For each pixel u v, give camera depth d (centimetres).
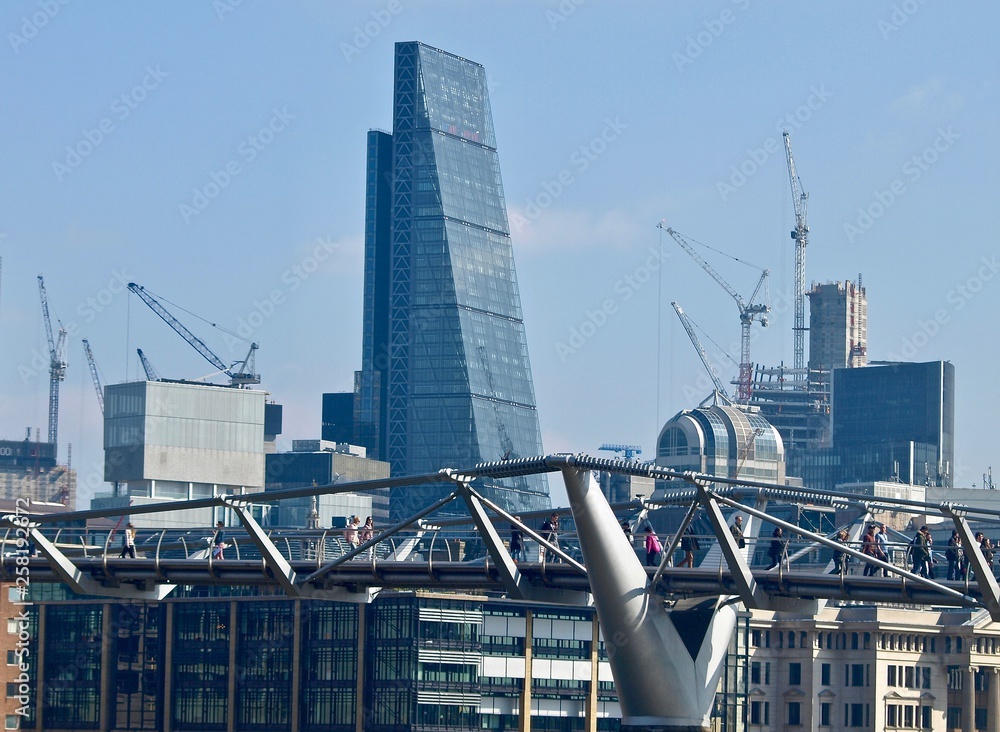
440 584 12469
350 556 12225
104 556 13250
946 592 10488
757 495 12094
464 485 11550
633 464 10894
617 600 11212
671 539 12044
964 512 10481
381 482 11831
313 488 12144
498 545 11694
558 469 11038
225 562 12838
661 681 11400
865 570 11319
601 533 11106
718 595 11675
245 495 12406
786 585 11294
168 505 12625
